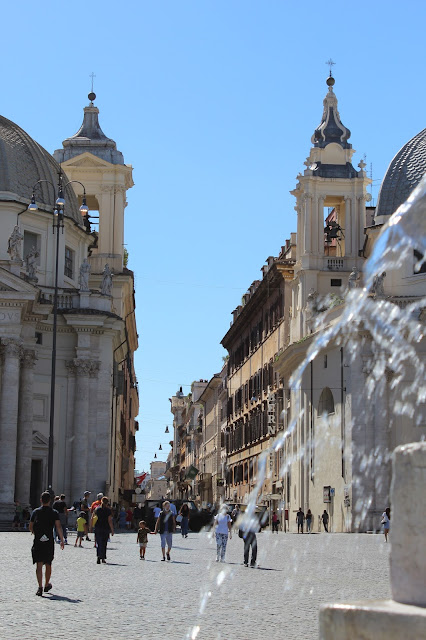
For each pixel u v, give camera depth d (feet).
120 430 231.50
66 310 174.81
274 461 211.61
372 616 17.98
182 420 542.16
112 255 209.97
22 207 175.22
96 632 39.27
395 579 19.16
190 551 101.76
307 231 196.34
